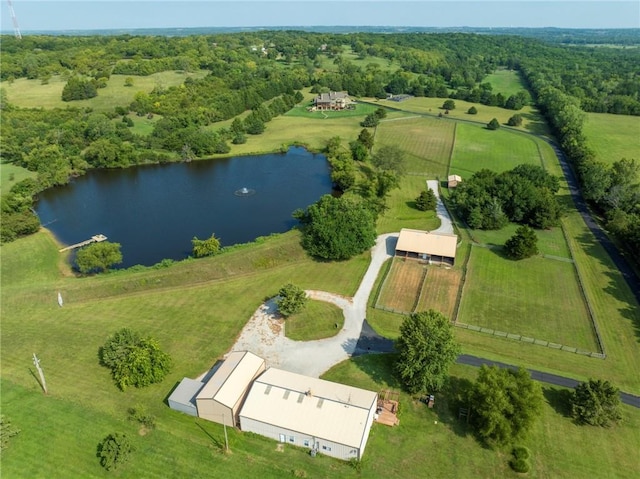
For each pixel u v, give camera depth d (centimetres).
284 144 16325
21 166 13925
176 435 4984
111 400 5462
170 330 6762
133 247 9638
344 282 8069
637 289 7881
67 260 9025
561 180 12988
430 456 4791
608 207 10738
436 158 14700
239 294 7719
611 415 5109
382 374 5925
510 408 4753
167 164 15188
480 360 6191
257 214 11250
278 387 5125
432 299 7538
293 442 4875
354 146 14200
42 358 6178
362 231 8762
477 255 8900
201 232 10312
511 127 18662
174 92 19938
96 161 14762
